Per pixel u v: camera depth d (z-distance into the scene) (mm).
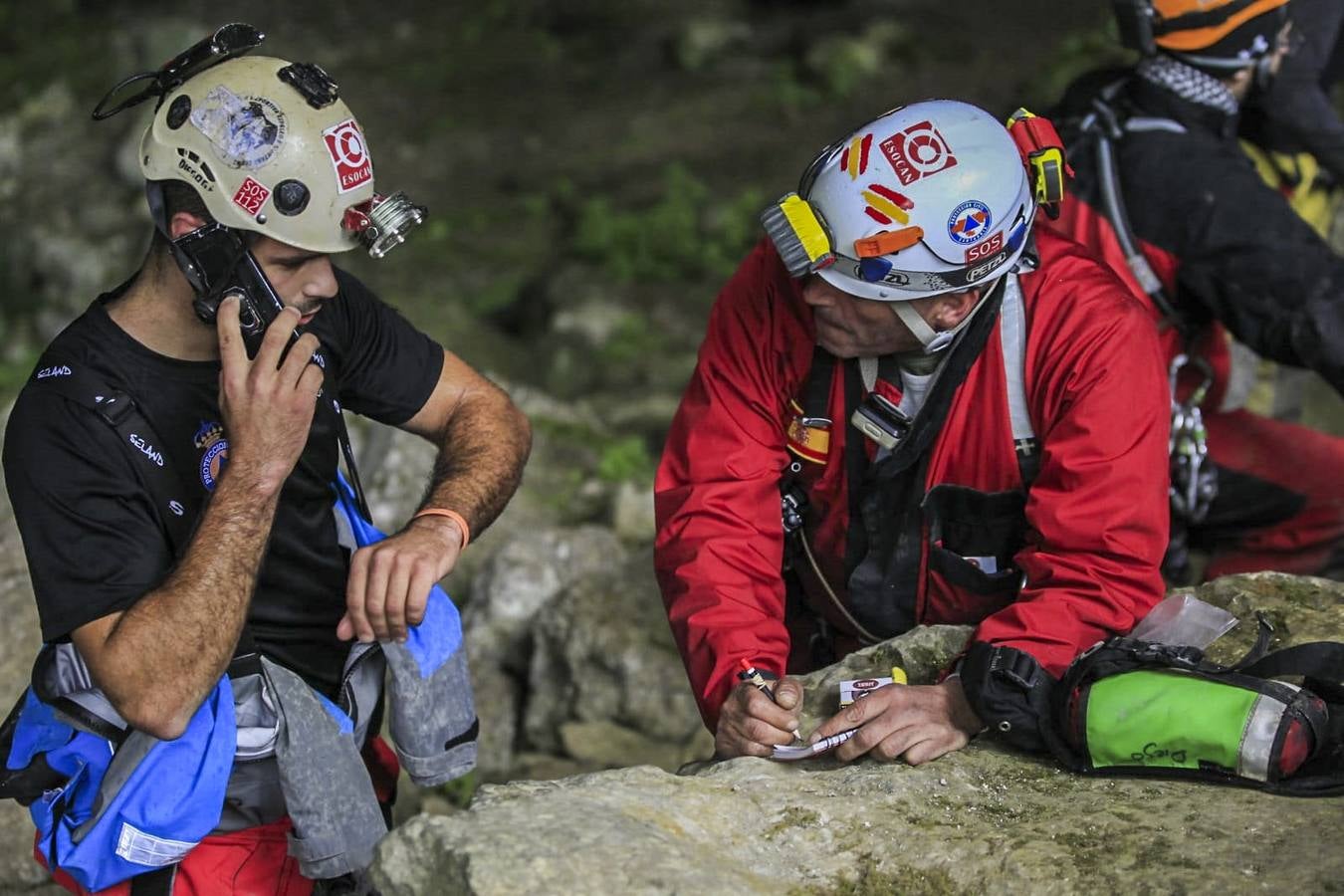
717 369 3332
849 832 2738
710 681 3154
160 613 2594
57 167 13078
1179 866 2576
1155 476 3051
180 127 2668
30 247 12234
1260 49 4105
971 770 2916
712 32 14570
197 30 14539
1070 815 2750
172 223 2689
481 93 14195
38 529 2668
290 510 2896
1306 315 3994
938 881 2629
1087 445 3021
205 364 2770
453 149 13297
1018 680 2881
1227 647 3223
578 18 15586
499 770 5672
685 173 12273
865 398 3215
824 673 3287
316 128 2684
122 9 15562
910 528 3320
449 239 12055
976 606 3346
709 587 3232
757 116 13328
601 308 10734
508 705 5840
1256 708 2748
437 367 3234
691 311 10789
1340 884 2484
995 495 3215
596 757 5555
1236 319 4117
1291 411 5527
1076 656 2996
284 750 2820
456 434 3199
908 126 2988
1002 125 3078
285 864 3012
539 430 7957
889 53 13875
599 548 6277
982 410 3146
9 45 15141
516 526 7012
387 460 6992
